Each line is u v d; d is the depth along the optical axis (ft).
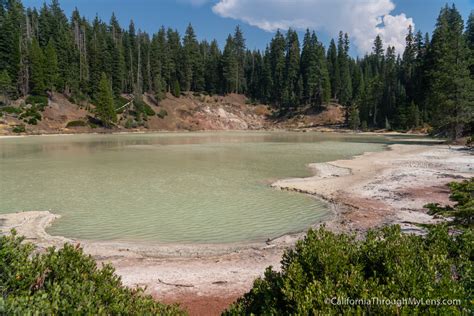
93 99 294.05
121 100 308.60
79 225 45.52
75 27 349.82
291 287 15.48
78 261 16.70
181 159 109.70
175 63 373.81
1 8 297.74
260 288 17.42
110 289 15.38
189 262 34.30
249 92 397.80
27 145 156.97
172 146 156.66
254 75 400.67
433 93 171.01
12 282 13.94
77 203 55.72
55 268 15.65
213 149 142.20
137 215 49.67
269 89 377.91
